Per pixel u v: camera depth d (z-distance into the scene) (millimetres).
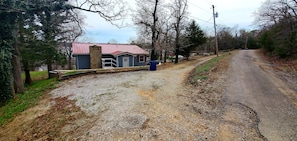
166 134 4613
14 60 10531
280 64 15898
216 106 6406
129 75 13664
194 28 25922
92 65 18734
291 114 5547
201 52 42750
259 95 7320
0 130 6094
